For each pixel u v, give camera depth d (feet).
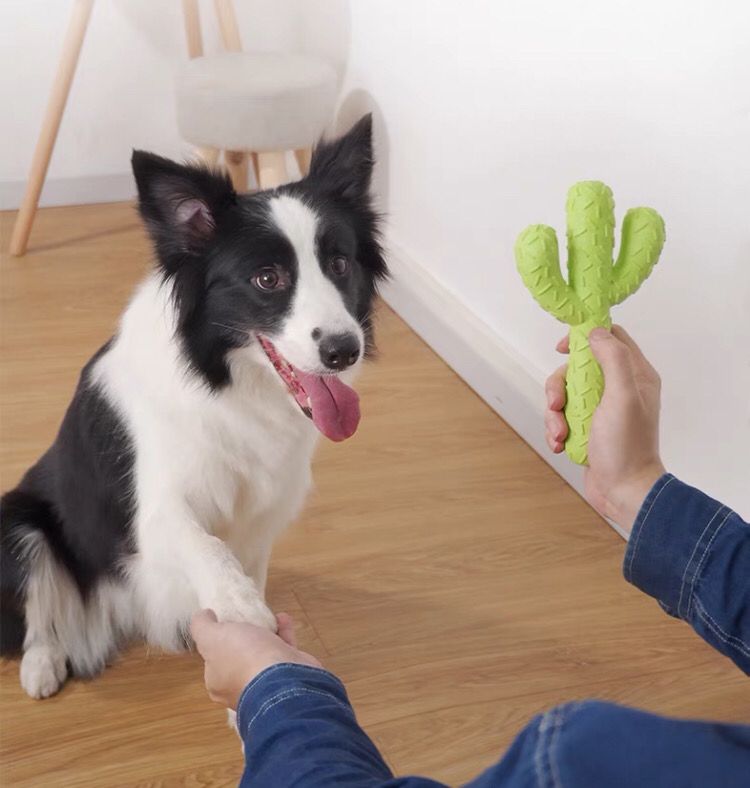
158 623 5.83
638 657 6.24
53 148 11.71
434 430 8.63
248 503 5.87
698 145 6.03
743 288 5.85
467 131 8.89
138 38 12.75
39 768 5.35
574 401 3.90
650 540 2.93
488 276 9.00
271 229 5.32
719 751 1.47
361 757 2.27
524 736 1.66
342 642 6.30
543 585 6.87
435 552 7.16
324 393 5.39
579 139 7.25
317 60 11.39
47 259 11.46
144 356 5.57
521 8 7.65
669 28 6.10
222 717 5.73
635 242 4.06
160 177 5.19
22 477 7.02
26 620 5.90
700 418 6.50
